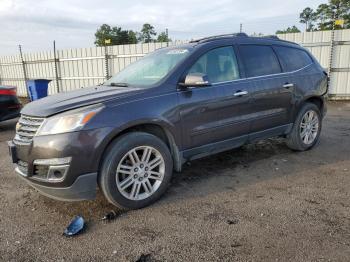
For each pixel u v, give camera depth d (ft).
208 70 13.42
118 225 10.43
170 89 12.16
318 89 17.63
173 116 12.04
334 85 39.29
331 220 10.18
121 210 11.45
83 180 10.36
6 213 11.57
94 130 10.33
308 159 16.44
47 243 9.55
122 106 11.02
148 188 11.75
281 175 14.33
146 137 11.43
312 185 13.08
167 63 13.46
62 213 11.44
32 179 10.71
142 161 11.50
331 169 14.88
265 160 16.47
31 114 10.98
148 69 13.99
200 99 12.74
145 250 9.01
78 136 10.12
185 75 12.67
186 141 12.62
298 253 8.53
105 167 10.66
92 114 10.42
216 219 10.55
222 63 13.92
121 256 8.79
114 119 10.69
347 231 9.50
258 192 12.58
